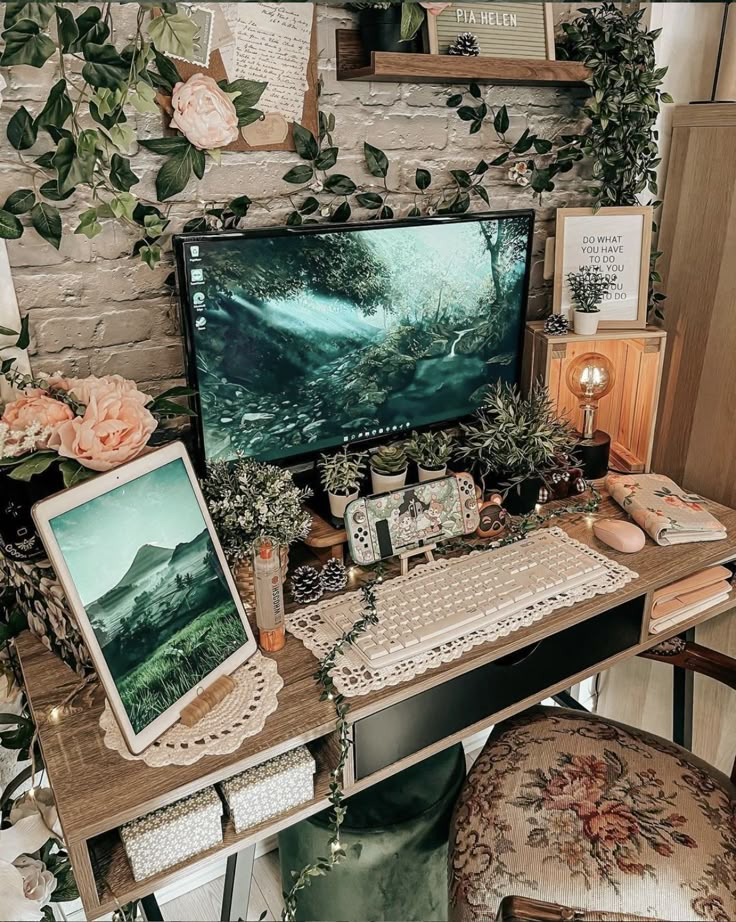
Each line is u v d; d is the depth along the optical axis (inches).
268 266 55.3
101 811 38.6
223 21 52.6
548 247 73.8
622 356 74.4
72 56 49.1
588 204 76.0
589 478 71.2
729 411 71.2
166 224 53.8
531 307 75.8
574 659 56.1
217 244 52.8
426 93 63.4
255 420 58.8
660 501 65.4
